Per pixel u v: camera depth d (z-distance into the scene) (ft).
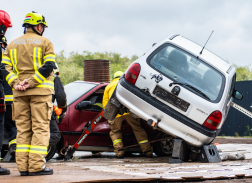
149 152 25.70
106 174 15.11
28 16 15.58
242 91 64.39
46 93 14.88
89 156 28.96
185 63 21.31
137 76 20.89
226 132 66.74
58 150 24.98
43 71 14.58
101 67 47.44
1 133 15.39
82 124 24.93
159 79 20.52
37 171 14.53
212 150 21.83
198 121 20.29
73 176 14.17
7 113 20.79
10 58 15.39
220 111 20.43
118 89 21.44
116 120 25.03
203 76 21.11
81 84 27.68
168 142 27.50
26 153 14.70
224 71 21.76
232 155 23.40
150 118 20.45
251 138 55.31
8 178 13.67
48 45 15.28
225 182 14.28
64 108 20.80
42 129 14.78
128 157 27.17
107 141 25.93
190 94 20.24
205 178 14.61
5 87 20.79
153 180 13.61
